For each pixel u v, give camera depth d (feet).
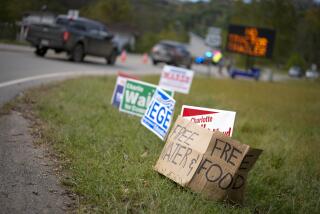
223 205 16.63
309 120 41.01
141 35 238.68
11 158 19.86
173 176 18.20
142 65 98.63
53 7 152.76
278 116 40.86
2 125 25.22
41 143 22.67
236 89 64.08
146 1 359.25
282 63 251.60
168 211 15.43
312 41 220.23
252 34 107.14
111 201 16.02
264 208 18.02
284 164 24.41
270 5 161.58
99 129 25.90
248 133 31.40
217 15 393.29
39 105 31.22
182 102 40.98
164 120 22.61
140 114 30.40
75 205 15.75
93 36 73.46
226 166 17.25
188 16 406.41
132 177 18.39
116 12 219.82
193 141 18.16
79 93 37.93
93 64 75.92
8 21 112.27
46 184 17.37
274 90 75.51
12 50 74.95
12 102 31.37
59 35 67.62
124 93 30.78
